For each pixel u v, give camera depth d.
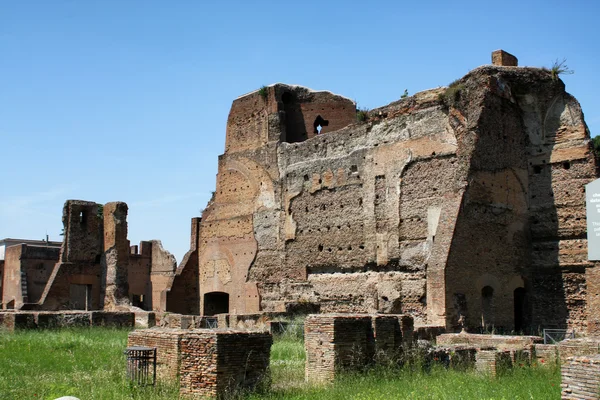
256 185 37.22
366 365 15.26
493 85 27.92
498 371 15.80
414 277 28.22
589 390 10.52
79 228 40.91
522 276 28.33
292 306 32.72
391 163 30.16
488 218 27.16
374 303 29.62
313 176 33.91
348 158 32.31
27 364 17.25
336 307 31.55
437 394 12.70
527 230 28.89
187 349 13.33
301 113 39.00
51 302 38.81
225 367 13.01
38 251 53.16
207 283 39.25
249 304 36.03
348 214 31.81
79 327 27.73
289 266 34.28
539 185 29.08
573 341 17.28
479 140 27.05
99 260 41.41
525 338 19.92
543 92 29.23
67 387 13.73
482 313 26.42
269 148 36.75
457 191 26.72
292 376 15.77
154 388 13.73
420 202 28.61
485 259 26.80
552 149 28.94
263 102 37.91
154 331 15.08
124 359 17.69
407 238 28.89
